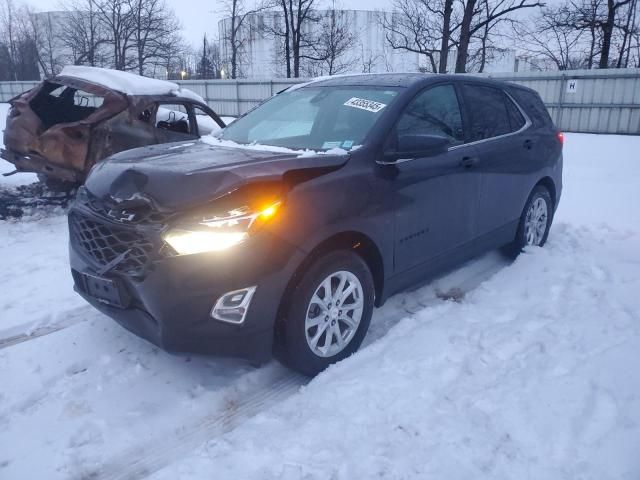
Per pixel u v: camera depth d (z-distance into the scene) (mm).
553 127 5422
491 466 2346
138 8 36406
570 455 2383
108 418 2826
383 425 2633
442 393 2883
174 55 39844
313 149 3471
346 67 34938
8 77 50531
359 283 3246
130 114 6609
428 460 2387
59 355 3416
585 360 3096
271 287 2762
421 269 3783
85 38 39156
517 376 2994
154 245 2641
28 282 4598
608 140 16594
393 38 26844
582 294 4062
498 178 4414
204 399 2994
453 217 3957
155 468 2508
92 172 3303
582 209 7113
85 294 3131
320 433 2590
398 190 3416
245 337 2768
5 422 2795
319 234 2920
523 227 4977
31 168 6520
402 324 3691
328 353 3158
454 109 4133
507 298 4102
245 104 28594
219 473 2387
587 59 25328
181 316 2633
